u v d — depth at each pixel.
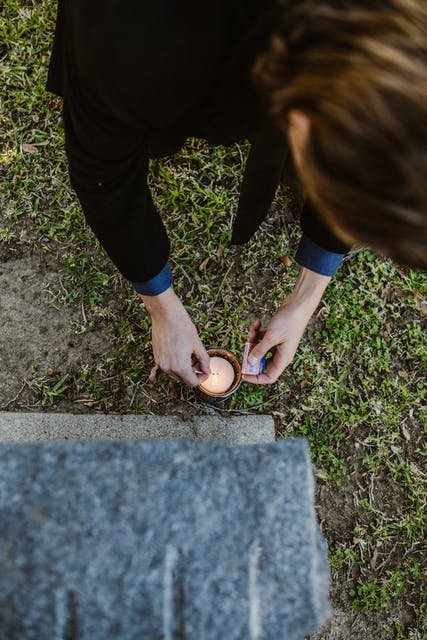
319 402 2.21
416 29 0.60
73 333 2.18
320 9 0.65
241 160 2.38
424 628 2.08
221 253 2.31
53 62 1.50
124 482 0.72
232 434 2.03
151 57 0.94
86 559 0.69
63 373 2.14
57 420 1.99
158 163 2.32
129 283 2.23
